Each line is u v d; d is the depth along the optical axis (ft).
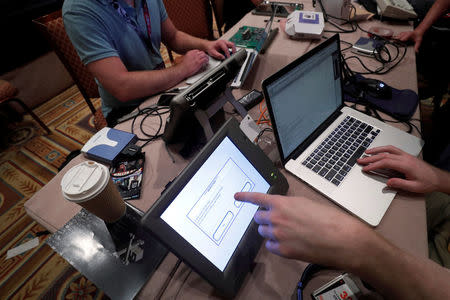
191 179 1.56
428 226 2.65
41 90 8.21
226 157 1.80
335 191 2.19
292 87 2.23
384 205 2.08
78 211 2.33
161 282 1.82
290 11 5.31
